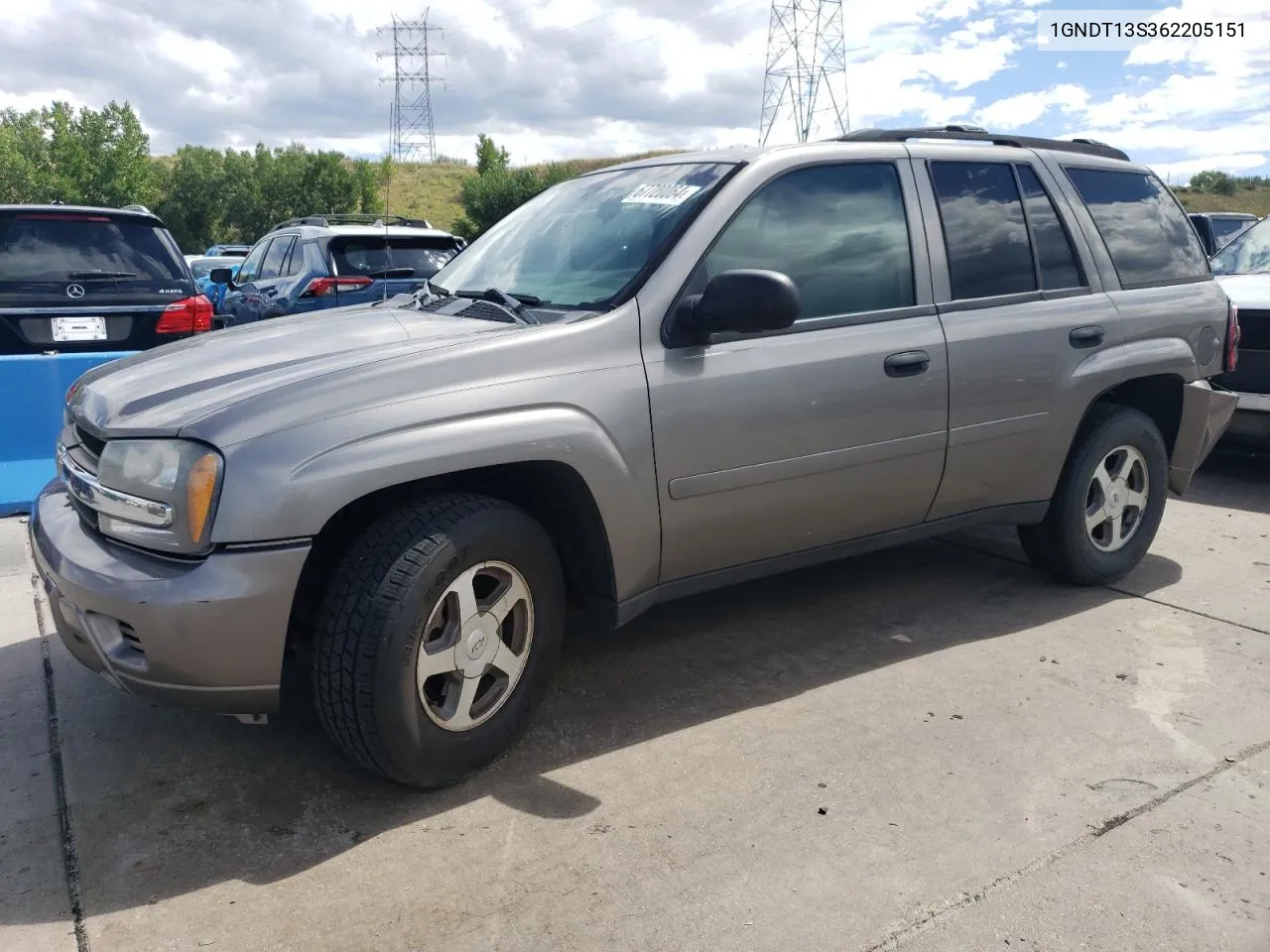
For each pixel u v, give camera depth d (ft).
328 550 9.07
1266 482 21.59
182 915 7.49
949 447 12.08
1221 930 7.37
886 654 12.26
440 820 8.74
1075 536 13.87
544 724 10.50
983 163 13.05
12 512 17.51
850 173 11.75
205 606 7.86
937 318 11.97
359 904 7.63
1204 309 14.85
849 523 11.68
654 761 9.74
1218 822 8.73
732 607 13.80
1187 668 11.91
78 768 9.58
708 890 7.79
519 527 9.18
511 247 12.29
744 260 10.69
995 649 12.46
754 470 10.53
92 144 177.06
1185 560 16.06
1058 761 9.75
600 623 10.29
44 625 12.98
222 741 10.09
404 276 30.30
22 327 19.51
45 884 7.86
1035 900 7.68
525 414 9.05
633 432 9.66
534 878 7.95
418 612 8.43
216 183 190.29
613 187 12.10
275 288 31.99
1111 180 14.58
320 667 8.43
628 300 10.00
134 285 20.43
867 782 9.34
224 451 7.98
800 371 10.69
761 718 10.62
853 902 7.65
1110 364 13.47
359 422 8.32
